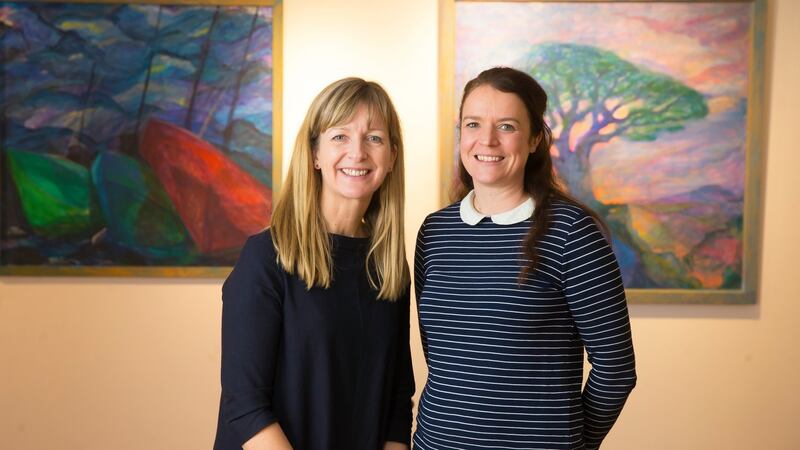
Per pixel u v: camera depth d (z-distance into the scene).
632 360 1.62
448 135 2.87
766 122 2.93
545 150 1.75
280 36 2.88
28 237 2.93
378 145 1.62
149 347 2.97
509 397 1.60
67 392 2.97
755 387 2.98
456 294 1.68
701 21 2.87
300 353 1.57
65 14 2.87
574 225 1.60
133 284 2.96
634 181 2.90
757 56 2.87
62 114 2.90
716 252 2.92
